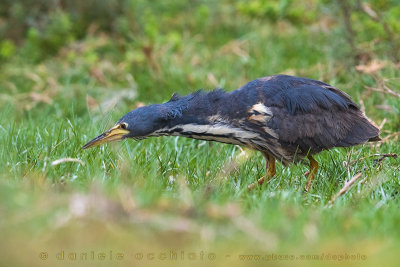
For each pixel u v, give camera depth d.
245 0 22.94
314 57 19.11
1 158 11.15
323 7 18.20
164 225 8.23
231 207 8.77
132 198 8.76
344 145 12.03
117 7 21.31
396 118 14.78
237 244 8.05
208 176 11.62
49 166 10.70
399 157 12.66
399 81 16.05
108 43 20.50
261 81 12.09
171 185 10.88
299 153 12.04
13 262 7.78
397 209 9.58
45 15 21.36
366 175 11.59
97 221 8.24
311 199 10.66
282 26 21.22
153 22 20.75
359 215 9.06
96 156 11.78
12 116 16.28
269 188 11.05
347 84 16.59
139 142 13.62
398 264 7.75
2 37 21.53
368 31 18.84
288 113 11.74
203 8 21.92
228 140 11.94
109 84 18.23
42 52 20.47
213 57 19.58
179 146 13.85
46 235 8.02
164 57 18.98
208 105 11.66
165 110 11.55
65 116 16.14
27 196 8.79
